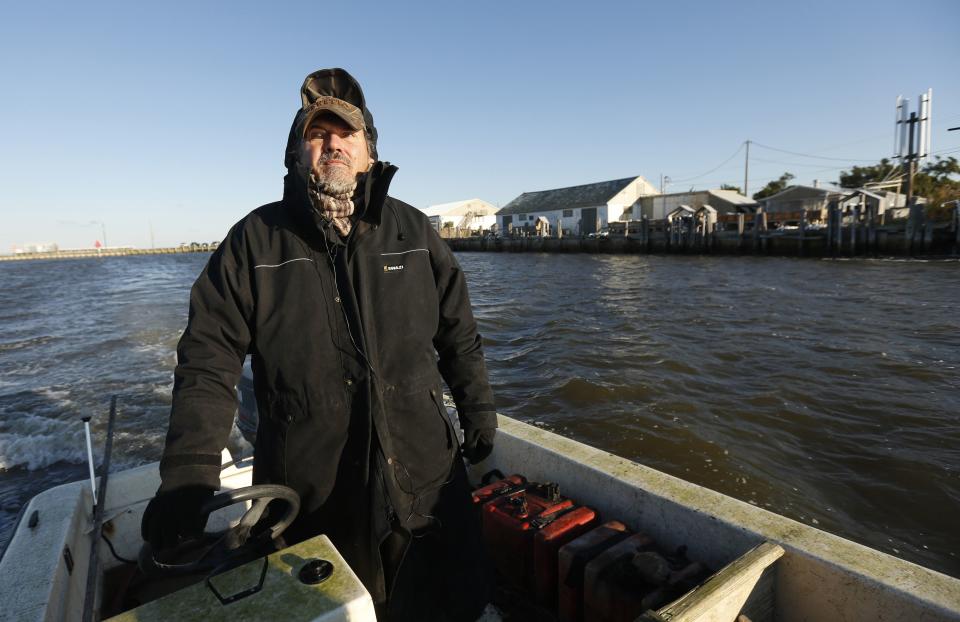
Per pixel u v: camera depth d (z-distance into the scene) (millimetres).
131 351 11852
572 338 11469
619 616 1673
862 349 9625
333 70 1527
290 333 1403
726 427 6516
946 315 12297
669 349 10102
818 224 34156
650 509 1995
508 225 61938
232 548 1339
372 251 1496
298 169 1417
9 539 1814
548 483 2277
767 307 14344
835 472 5449
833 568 1523
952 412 6738
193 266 61031
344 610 1051
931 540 4410
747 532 1719
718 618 1448
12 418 7633
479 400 1718
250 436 3746
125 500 2256
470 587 1592
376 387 1421
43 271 68125
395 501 1421
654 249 38188
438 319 1643
